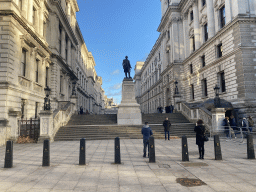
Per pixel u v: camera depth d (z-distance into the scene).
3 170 6.22
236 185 4.67
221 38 23.16
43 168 6.43
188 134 16.06
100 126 17.03
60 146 11.53
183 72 36.00
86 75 59.16
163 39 45.06
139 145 11.70
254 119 18.31
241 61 19.56
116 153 7.02
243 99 19.00
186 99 34.69
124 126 17.27
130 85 20.72
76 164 6.94
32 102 19.52
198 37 30.48
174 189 4.48
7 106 14.87
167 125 14.15
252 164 6.68
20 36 17.36
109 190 4.47
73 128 16.36
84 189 4.55
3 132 12.70
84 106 53.53
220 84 24.28
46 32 26.44
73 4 40.56
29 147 11.28
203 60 29.31
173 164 6.80
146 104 73.19
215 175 5.47
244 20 19.81
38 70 22.17
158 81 51.28
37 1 22.50
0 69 15.23
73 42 38.78
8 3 15.89
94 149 10.26
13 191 4.46
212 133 15.30
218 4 24.39
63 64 30.28
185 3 34.94
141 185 4.77
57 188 4.63
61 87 30.50
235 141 12.84
